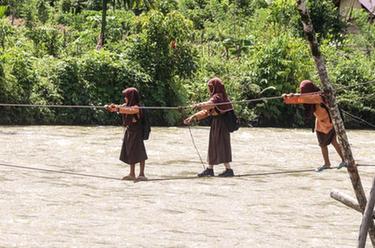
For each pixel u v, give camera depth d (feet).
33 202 81.61
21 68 163.22
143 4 209.46
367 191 93.25
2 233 67.56
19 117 159.43
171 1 237.25
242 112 177.58
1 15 185.47
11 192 86.63
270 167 111.24
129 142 88.79
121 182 95.50
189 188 93.09
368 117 185.88
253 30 217.15
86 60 169.99
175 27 176.55
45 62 170.60
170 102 174.60
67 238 66.74
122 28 210.59
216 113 87.30
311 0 224.33
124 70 171.83
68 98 166.20
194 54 178.60
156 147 130.11
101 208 79.97
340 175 106.01
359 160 122.01
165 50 176.76
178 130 159.63
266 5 241.35
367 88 187.93
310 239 70.13
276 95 181.16
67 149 122.72
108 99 169.37
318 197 90.17
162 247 65.00
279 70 181.88
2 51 168.96
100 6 240.73
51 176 97.91
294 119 180.24
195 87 179.52
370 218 45.52
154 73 175.32
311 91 83.97
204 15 236.22
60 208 79.20
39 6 224.74
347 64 191.31
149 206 81.92
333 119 48.19
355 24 232.12
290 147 135.33
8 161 108.37
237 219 77.30
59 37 194.39
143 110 88.58
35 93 162.61
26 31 191.83
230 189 93.56
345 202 51.44
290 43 184.55
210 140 88.17
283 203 86.28
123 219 75.31
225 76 183.52
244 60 193.88
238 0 242.78
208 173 87.97
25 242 64.69
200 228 72.69
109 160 112.88
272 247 66.59
